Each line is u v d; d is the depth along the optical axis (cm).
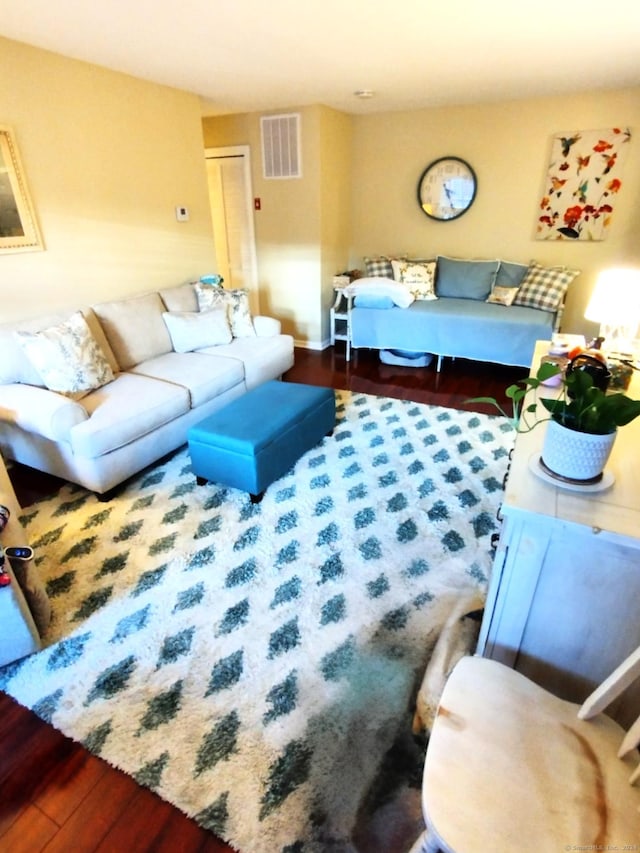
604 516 102
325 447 296
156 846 112
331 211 464
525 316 396
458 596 183
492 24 229
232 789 123
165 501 244
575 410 108
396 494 247
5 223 257
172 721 139
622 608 108
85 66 281
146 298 331
